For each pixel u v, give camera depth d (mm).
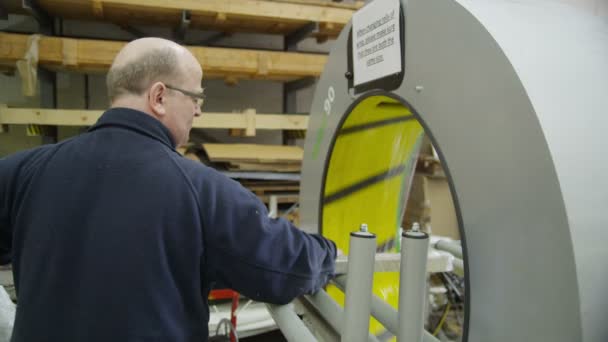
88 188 716
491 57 554
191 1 2154
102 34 2883
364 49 884
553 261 483
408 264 587
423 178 2764
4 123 2164
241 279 727
